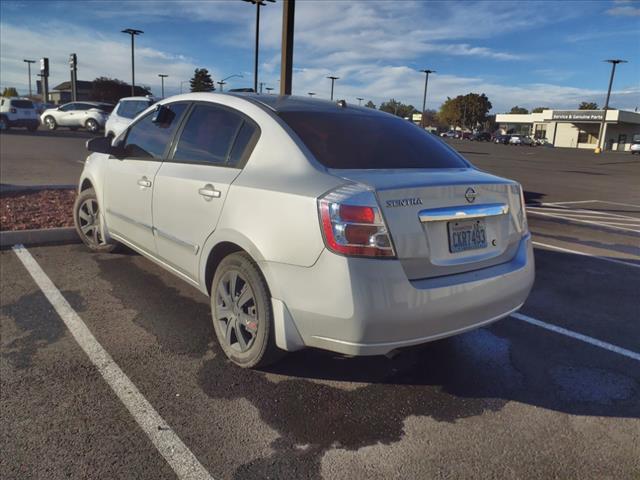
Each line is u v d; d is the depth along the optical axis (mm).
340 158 3107
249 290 3109
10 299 4320
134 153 4566
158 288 4711
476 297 2965
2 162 14211
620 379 3449
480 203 3066
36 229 6109
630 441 2773
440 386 3266
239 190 3170
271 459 2512
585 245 7750
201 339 3738
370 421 2857
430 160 3455
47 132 28406
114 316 4070
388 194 2674
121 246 5773
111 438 2604
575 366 3619
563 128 79438
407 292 2691
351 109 3877
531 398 3172
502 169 25156
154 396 2998
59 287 4637
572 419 2961
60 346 3551
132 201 4434
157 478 2348
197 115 3955
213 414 2852
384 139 3502
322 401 3031
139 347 3586
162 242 4023
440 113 107750
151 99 14555
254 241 2984
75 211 5727
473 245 3053
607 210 12133
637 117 73938
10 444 2521
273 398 3035
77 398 2936
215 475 2387
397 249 2666
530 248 3475
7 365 3266
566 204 13016
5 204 7609
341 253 2617
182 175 3729
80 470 2369
